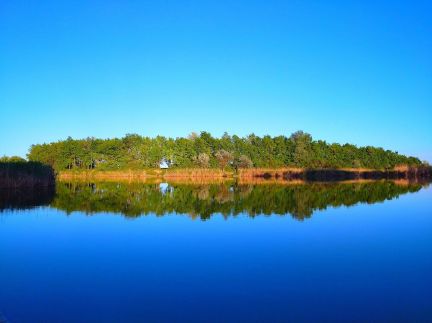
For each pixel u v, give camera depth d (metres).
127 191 53.41
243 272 13.79
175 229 22.80
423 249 17.38
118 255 16.45
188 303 10.83
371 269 14.14
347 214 28.66
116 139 113.06
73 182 79.31
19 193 47.19
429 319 9.74
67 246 18.31
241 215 28.44
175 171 102.00
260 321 9.68
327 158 115.50
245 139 120.69
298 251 17.06
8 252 17.11
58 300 11.07
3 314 10.06
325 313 10.12
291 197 42.44
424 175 104.62
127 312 10.21
